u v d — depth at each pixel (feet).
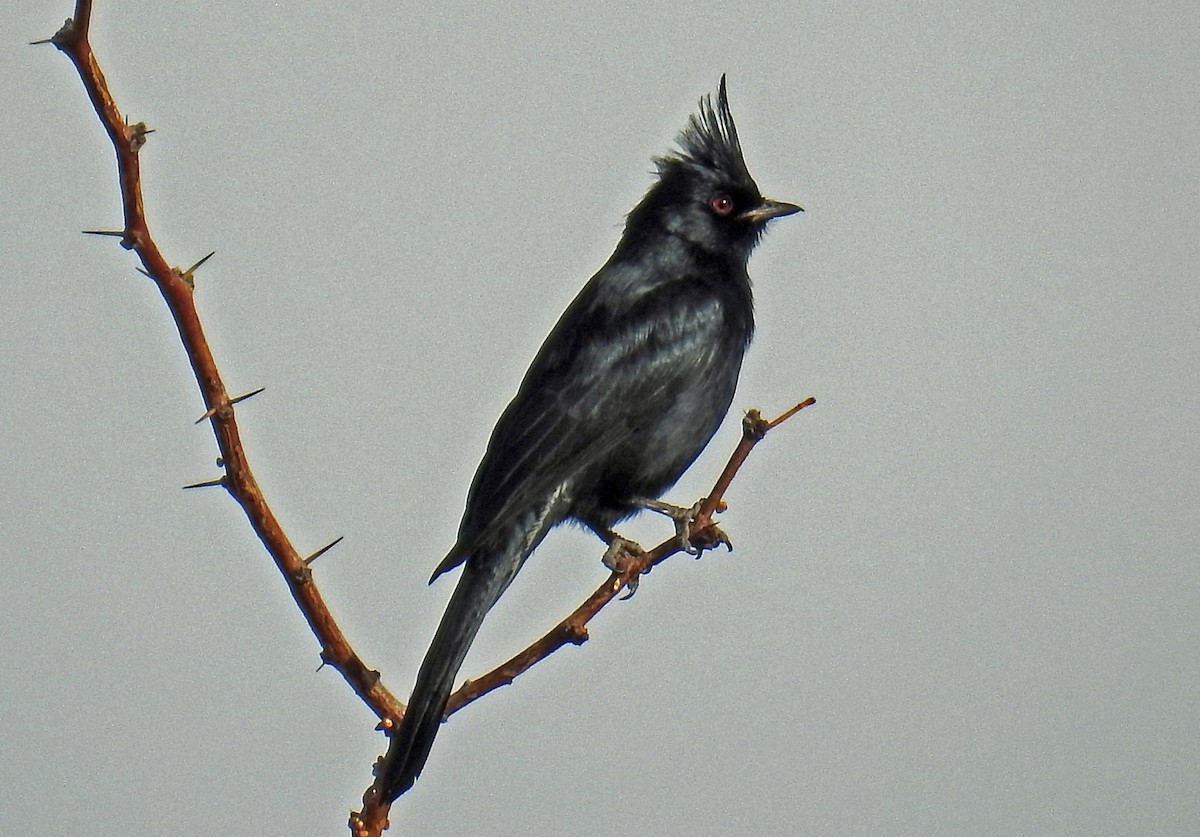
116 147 19.70
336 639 23.11
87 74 19.35
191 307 20.54
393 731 23.61
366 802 23.45
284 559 22.09
